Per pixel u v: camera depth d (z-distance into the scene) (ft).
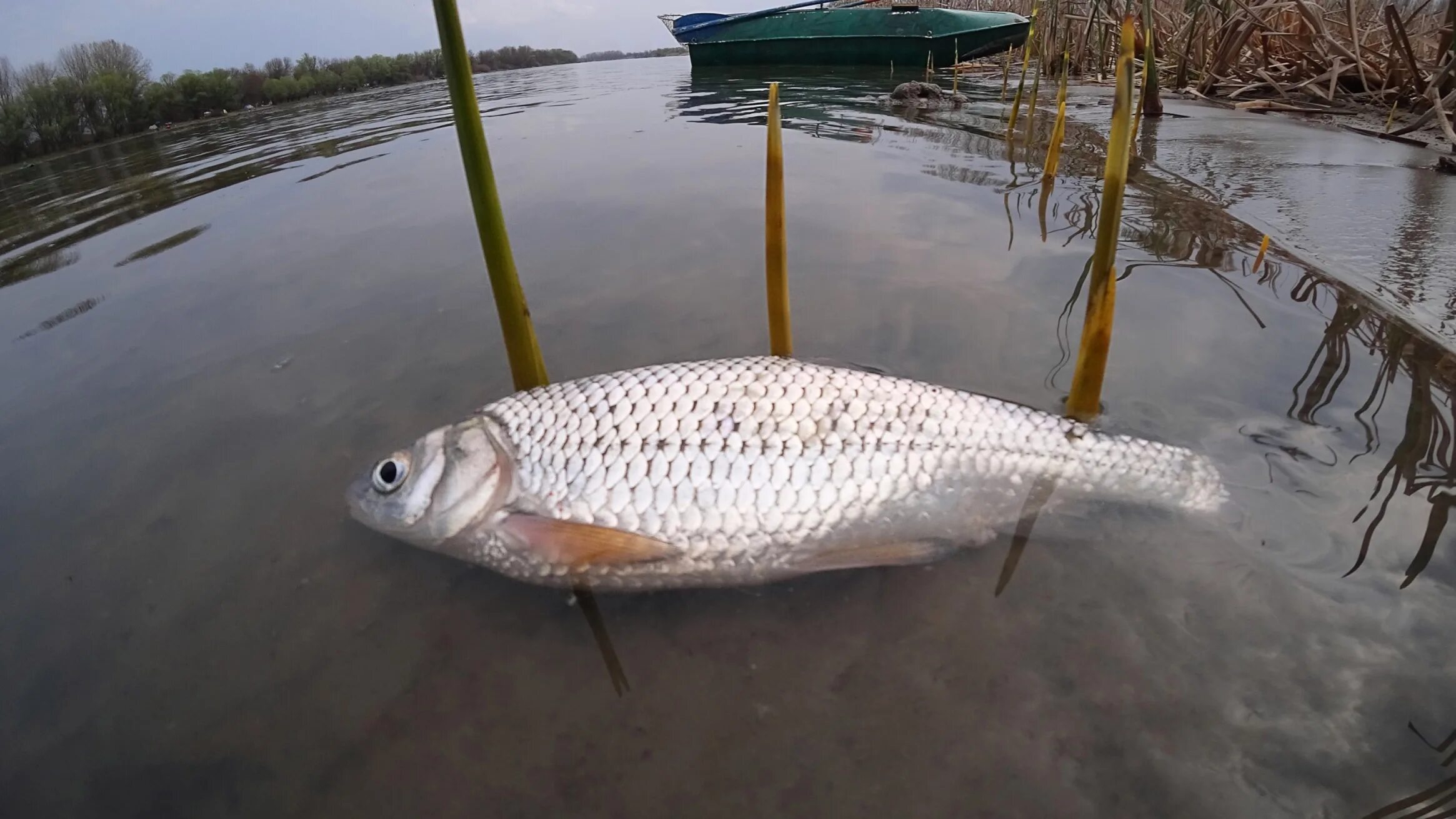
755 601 0.65
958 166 1.81
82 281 1.44
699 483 0.67
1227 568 0.63
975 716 0.54
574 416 0.70
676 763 0.52
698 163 1.95
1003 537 0.69
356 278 1.32
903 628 0.61
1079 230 1.35
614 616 0.65
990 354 0.94
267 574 0.70
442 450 0.72
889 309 1.06
